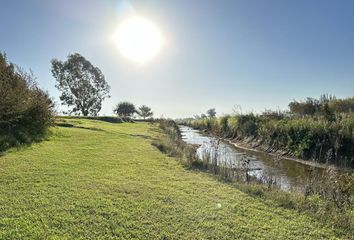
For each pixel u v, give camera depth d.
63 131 15.63
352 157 11.30
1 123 11.05
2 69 12.70
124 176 7.20
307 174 10.17
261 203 5.64
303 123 14.91
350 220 4.82
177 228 4.40
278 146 15.67
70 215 4.68
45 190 5.83
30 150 9.87
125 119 37.47
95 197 5.55
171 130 24.98
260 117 21.38
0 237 3.89
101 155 9.81
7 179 6.46
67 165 8.03
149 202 5.41
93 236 4.06
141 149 11.65
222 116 27.50
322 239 4.20
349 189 6.42
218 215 4.94
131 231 4.25
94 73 48.28
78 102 47.50
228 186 6.77
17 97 11.78
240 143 19.59
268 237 4.20
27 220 4.44
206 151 11.88
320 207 5.36
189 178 7.36
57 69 45.91
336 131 12.68
